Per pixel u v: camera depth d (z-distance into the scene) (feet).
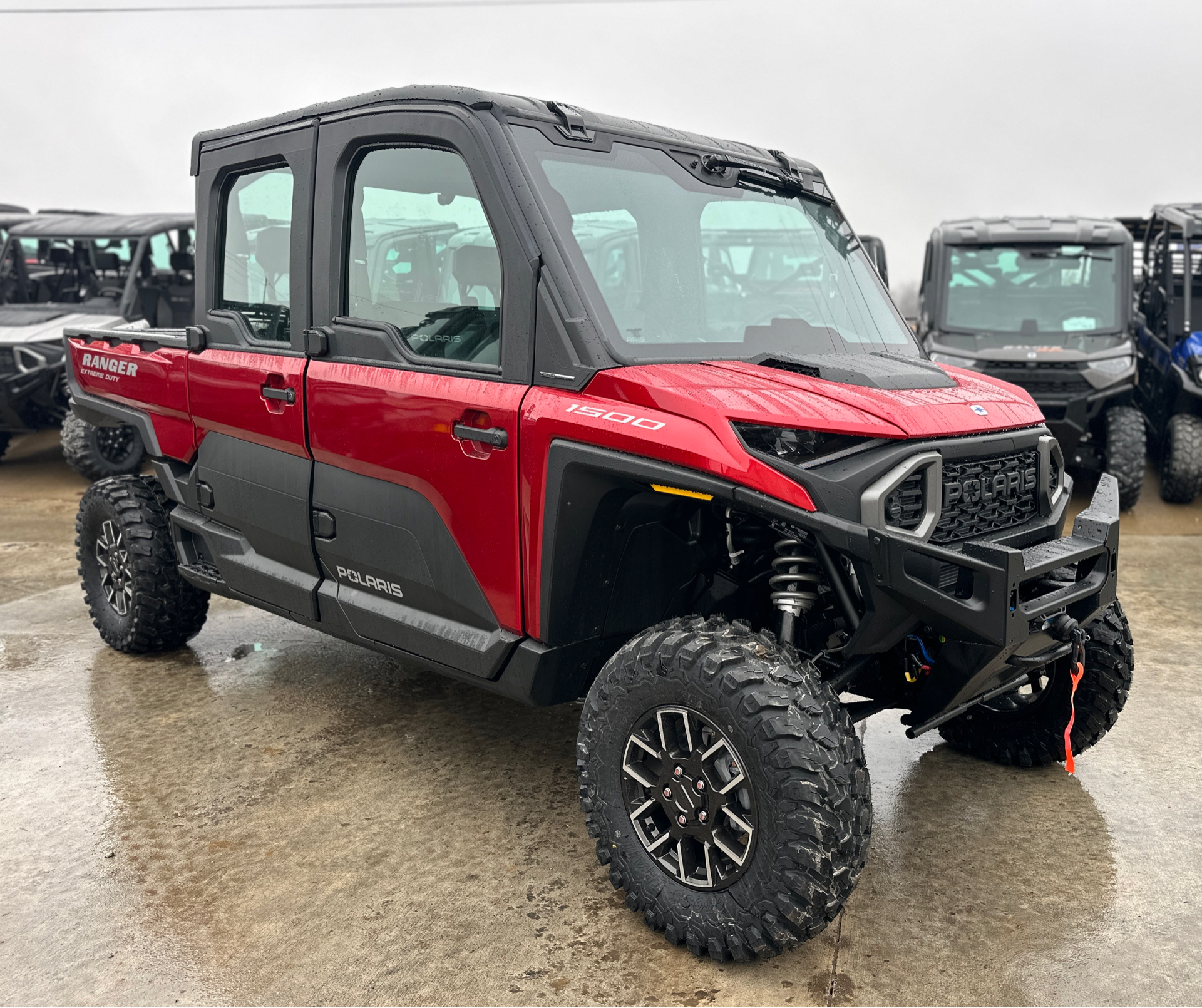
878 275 11.25
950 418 7.90
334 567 10.57
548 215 8.42
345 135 9.74
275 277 10.81
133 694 12.87
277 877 8.73
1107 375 25.72
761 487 7.22
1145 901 8.38
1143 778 10.66
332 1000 7.16
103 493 13.80
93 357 14.02
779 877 6.98
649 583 8.91
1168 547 21.30
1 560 20.02
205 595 13.99
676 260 9.30
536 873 8.80
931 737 11.75
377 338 9.62
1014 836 9.46
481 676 9.16
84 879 8.70
